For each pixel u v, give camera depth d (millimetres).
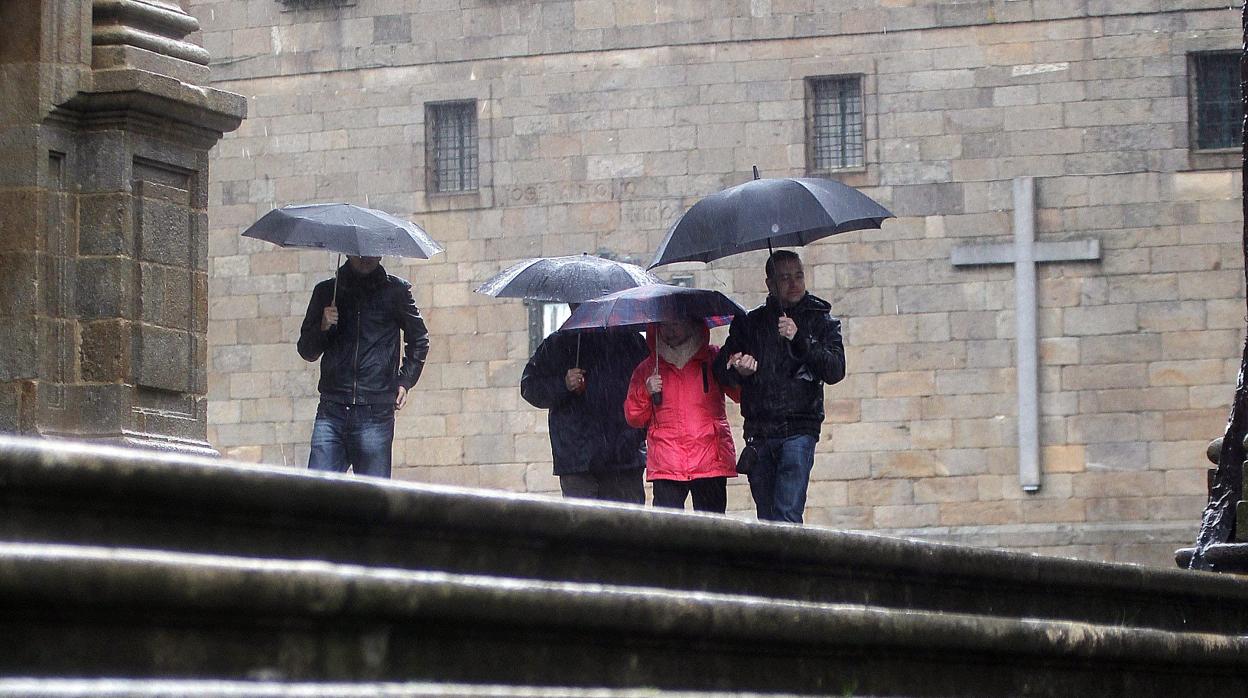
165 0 30125
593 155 74312
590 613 12773
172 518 11398
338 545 12484
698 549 15305
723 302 27906
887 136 72000
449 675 11812
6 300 28016
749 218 28578
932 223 71500
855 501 71188
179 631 10141
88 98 28453
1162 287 69750
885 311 71625
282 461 76062
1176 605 21375
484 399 74500
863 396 71438
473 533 13438
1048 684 17875
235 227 77125
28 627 9430
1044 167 70875
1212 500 24875
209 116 29844
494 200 75000
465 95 75562
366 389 33094
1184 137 69875
